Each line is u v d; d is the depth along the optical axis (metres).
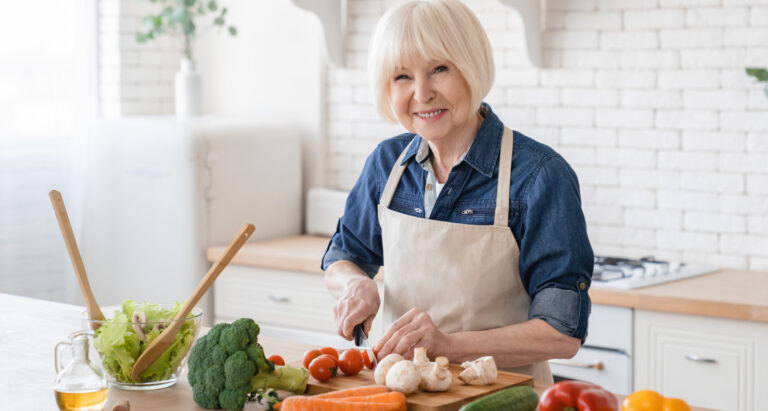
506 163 1.96
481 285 1.96
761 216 3.25
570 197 1.90
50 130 4.16
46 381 1.81
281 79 4.25
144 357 1.68
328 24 3.94
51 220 4.20
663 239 3.43
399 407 1.50
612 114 3.49
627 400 1.37
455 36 1.86
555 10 3.56
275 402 1.54
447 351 1.80
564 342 1.85
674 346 2.86
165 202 3.83
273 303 3.64
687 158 3.37
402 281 2.04
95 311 1.78
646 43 3.40
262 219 4.01
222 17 4.21
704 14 3.29
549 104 3.61
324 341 2.63
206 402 1.58
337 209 3.97
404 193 2.11
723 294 2.85
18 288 4.11
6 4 3.99
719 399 2.81
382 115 2.01
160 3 4.36
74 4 4.20
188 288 3.80
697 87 3.32
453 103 1.90
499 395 1.46
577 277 1.88
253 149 3.95
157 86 4.39
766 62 3.20
